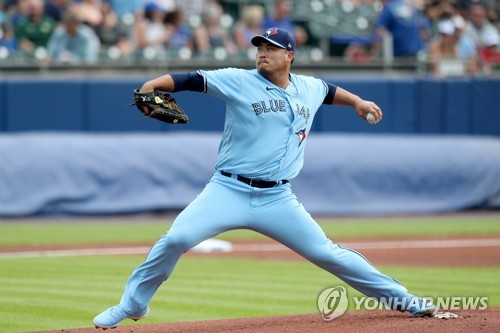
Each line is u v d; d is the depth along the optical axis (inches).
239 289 1194.0
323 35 2933.1
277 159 812.6
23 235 1861.5
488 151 2495.1
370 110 863.7
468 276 1323.8
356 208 2333.9
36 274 1331.2
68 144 2214.6
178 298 1114.1
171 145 2276.1
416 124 2630.4
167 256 796.6
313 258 832.9
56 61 2470.5
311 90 843.4
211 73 804.0
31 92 2439.7
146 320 955.3
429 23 2970.0
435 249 1700.3
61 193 2165.4
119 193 2206.0
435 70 2694.4
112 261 1496.1
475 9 2923.2
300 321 880.3
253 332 820.0
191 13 2861.7
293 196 832.9
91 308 1031.6
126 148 2242.9
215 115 2559.1
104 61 2495.1
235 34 2672.2
